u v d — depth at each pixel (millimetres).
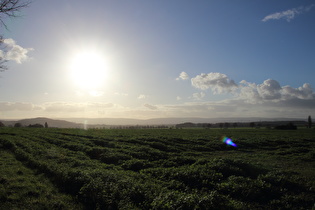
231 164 17375
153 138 37750
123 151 24719
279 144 37906
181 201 9672
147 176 15023
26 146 25562
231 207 9805
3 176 14281
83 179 12883
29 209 10031
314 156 24781
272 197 11852
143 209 9812
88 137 40156
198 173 14859
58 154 21672
